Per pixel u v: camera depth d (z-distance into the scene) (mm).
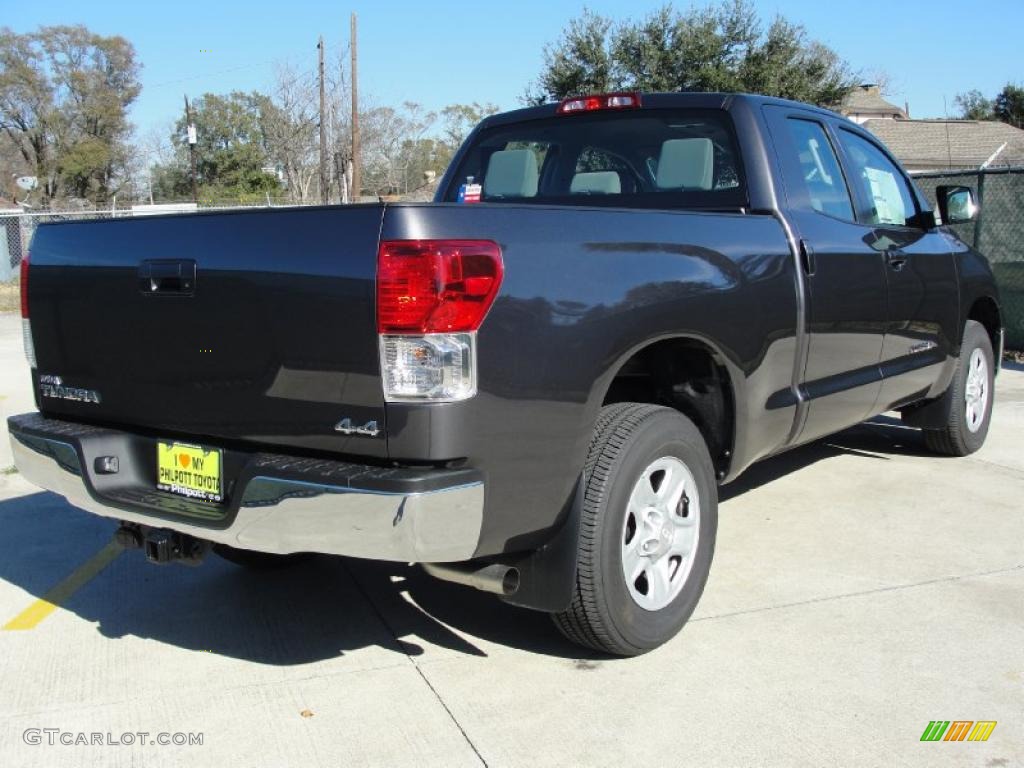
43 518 5301
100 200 60344
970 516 5113
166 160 60562
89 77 59969
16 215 24109
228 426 3090
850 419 4836
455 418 2725
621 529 3277
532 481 2955
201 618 3955
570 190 4953
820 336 4293
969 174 10328
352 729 3064
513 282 2842
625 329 3166
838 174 4867
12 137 59906
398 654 3594
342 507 2746
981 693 3252
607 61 28016
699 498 3656
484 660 3531
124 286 3271
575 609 3270
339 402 2816
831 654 3533
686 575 3629
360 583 4328
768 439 4086
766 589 4141
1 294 21484
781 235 4094
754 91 27750
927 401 6051
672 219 3523
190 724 3105
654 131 4652
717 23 28219
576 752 2920
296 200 42375
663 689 3289
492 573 3121
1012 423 7340
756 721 3080
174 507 3174
